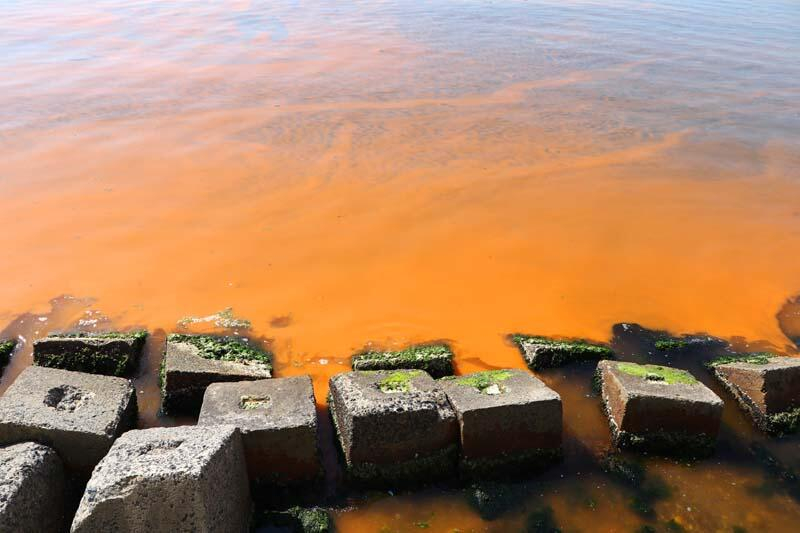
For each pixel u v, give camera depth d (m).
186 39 26.11
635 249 12.12
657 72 24.20
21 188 13.57
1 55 22.89
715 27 32.31
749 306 10.73
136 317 9.91
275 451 6.95
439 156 15.90
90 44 24.77
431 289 10.77
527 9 35.12
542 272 11.33
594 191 14.33
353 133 17.12
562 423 8.03
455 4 35.94
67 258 11.27
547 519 7.06
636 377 8.22
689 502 7.35
